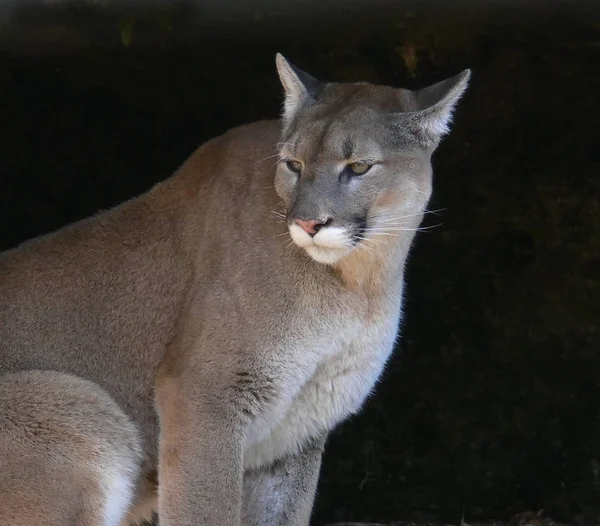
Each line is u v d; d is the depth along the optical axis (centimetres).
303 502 947
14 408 835
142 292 888
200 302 855
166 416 848
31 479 825
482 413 1308
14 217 1307
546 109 1287
